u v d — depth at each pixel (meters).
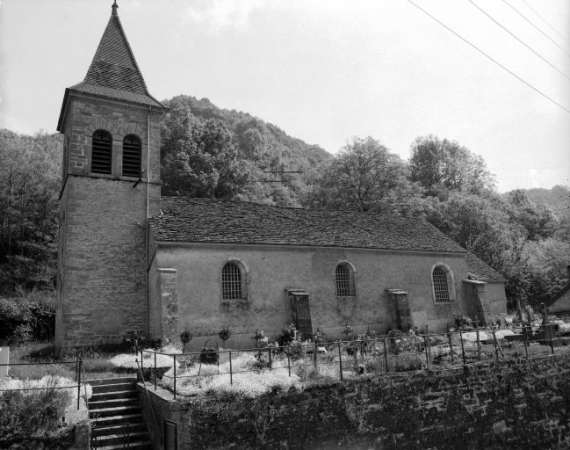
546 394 16.69
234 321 21.64
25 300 33.72
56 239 43.25
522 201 68.88
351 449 12.24
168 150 51.50
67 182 22.14
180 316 20.34
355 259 26.38
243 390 11.40
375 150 51.62
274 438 11.32
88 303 20.62
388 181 51.25
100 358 18.14
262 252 23.34
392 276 27.44
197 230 22.23
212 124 55.88
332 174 52.53
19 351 23.50
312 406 12.04
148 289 21.89
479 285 29.58
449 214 46.38
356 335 24.91
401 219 33.19
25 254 42.41
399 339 19.03
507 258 42.56
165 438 10.71
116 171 22.48
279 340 21.64
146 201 22.94
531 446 15.62
